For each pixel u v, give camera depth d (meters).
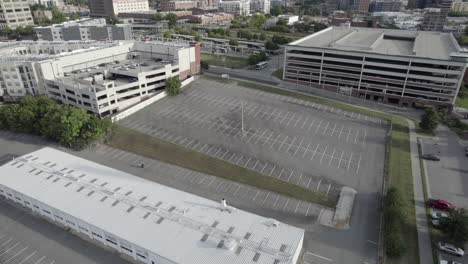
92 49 139.50
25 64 116.12
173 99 125.56
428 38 153.50
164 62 142.38
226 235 55.19
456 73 112.50
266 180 79.44
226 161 86.88
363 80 129.88
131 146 93.75
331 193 75.12
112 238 58.25
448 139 99.38
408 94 123.19
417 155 90.62
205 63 161.62
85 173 72.69
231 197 73.56
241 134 100.75
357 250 59.56
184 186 77.12
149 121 108.25
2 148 93.44
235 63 178.75
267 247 52.75
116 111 114.19
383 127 106.56
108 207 62.53
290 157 89.12
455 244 60.41
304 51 138.75
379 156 90.06
